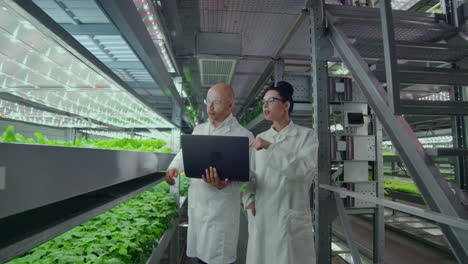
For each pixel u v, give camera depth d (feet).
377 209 11.60
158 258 5.75
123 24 5.13
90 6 6.32
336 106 12.55
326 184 8.07
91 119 8.78
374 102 6.08
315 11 8.71
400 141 5.24
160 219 6.68
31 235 2.22
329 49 8.63
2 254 1.90
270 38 14.37
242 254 11.37
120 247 4.27
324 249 8.20
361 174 11.87
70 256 3.63
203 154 4.94
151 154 5.78
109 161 3.42
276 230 5.81
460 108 5.54
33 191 2.03
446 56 8.07
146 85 13.35
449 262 13.12
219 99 6.09
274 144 5.45
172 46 12.94
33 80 4.74
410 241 16.12
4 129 6.40
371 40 7.51
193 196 6.22
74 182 2.59
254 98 27.27
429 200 4.66
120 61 9.96
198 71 17.04
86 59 3.45
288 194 5.87
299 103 16.52
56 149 2.34
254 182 6.34
